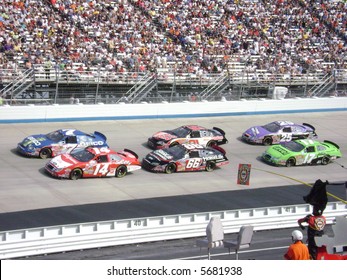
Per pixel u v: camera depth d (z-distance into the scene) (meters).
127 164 63.94
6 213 52.34
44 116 78.88
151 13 105.06
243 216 51.06
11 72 81.94
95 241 45.53
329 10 122.00
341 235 33.31
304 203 58.56
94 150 63.22
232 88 93.81
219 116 89.31
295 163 71.19
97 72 85.62
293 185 64.62
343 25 120.31
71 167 61.31
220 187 62.66
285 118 91.94
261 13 114.94
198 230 48.84
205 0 111.44
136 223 47.28
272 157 70.94
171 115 86.31
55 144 66.75
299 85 100.56
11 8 92.94
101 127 79.50
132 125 81.56
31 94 83.00
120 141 74.88
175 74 87.75
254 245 47.41
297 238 30.78
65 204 55.19
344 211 54.16
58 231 44.84
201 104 87.94
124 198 57.59
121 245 46.41
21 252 43.25
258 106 91.81
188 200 57.97
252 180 65.44
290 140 77.88
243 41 107.25
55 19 95.69
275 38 111.62
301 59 108.50
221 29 107.75
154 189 60.69
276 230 51.78
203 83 91.88
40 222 50.53
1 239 43.19
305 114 94.94
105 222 46.25
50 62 85.44
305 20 117.62
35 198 56.31
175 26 104.56
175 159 66.06
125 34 98.56
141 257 43.81
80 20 97.44
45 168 62.38
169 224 48.12
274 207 52.25
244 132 79.62
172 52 98.94
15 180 60.41
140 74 90.12
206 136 73.75
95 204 55.53
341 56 112.12
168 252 45.06
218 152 68.38
